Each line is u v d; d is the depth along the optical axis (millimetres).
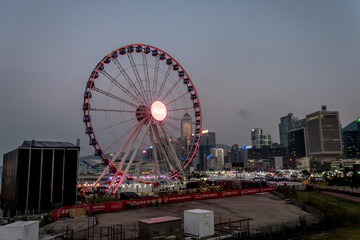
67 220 43656
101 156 75125
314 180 156375
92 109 73312
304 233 35531
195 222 32000
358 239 32688
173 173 95562
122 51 79125
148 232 28391
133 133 84625
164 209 53750
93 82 74000
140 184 85750
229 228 37250
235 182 102875
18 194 56188
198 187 100750
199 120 96250
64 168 60375
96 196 78812
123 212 50656
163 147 91875
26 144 65938
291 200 61625
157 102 86938
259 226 38906
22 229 25016
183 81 94875
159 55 88750
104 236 33656
